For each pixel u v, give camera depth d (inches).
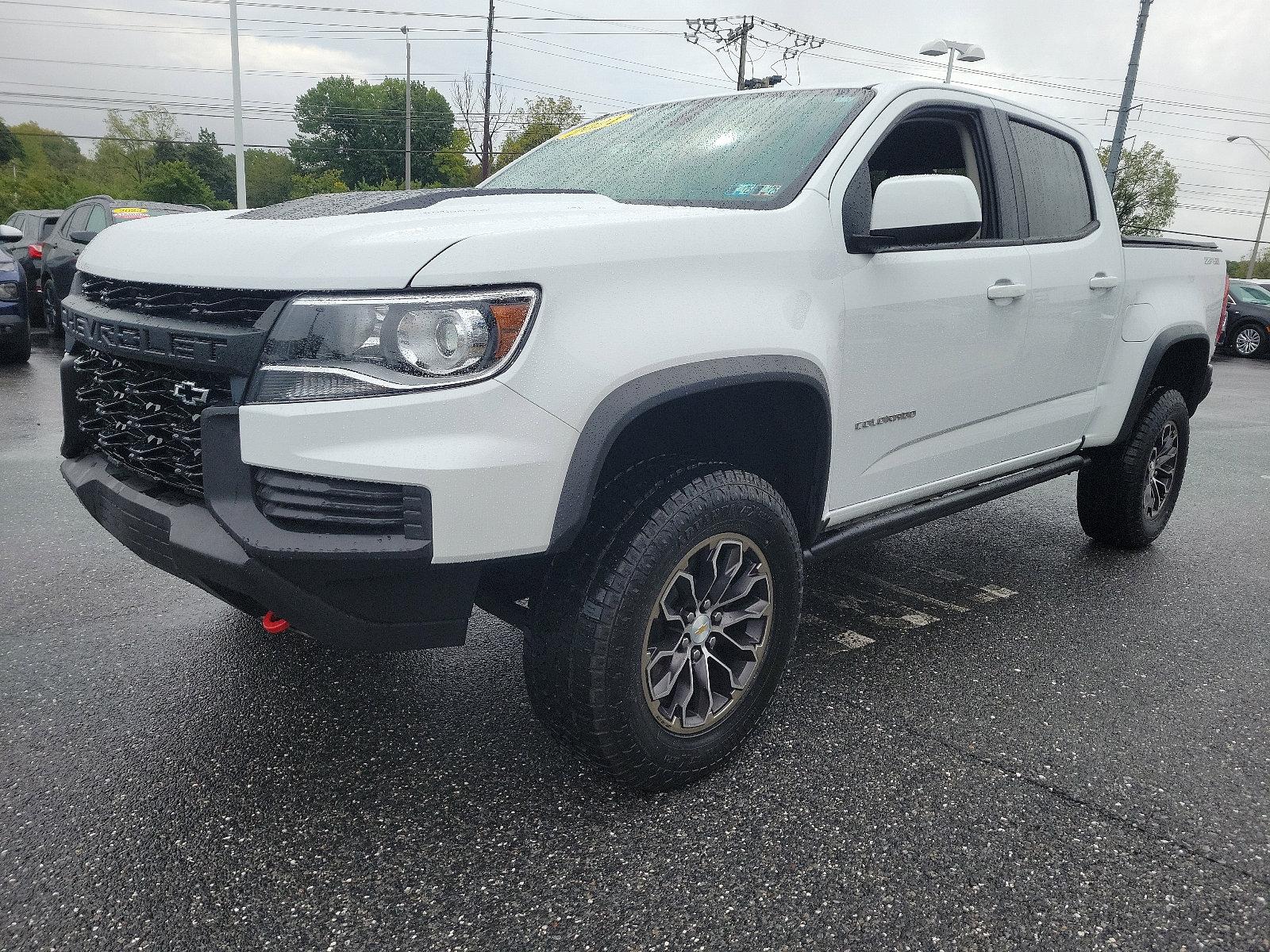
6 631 127.3
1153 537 179.6
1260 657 132.4
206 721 104.4
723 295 88.4
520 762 97.8
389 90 3134.8
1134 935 75.0
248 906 75.5
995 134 130.2
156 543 84.5
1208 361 180.5
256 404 73.8
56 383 333.7
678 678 90.9
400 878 79.2
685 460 89.9
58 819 86.0
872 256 104.7
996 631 138.9
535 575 90.1
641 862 82.2
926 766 99.7
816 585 157.8
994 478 139.8
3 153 3725.4
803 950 72.4
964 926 75.4
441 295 72.8
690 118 127.0
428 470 71.3
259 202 3521.2
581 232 79.7
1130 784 97.4
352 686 113.6
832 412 101.3
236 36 916.6
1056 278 135.6
